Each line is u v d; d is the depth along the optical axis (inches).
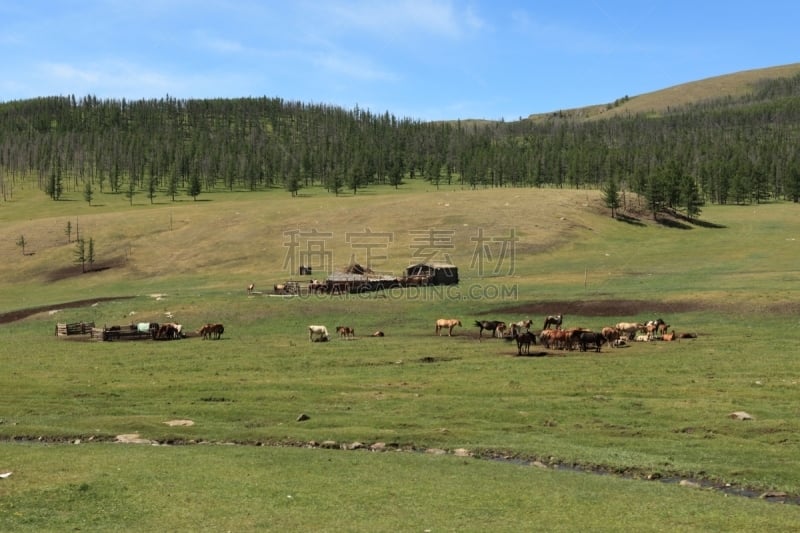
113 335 2320.4
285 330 2433.6
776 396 1217.4
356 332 2349.9
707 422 1055.0
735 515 697.6
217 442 1031.6
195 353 1942.7
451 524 669.9
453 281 3528.5
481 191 6707.7
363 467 873.5
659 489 788.0
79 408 1250.0
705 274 3403.1
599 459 902.4
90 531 652.1
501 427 1073.5
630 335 2026.3
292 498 748.6
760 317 2185.0
